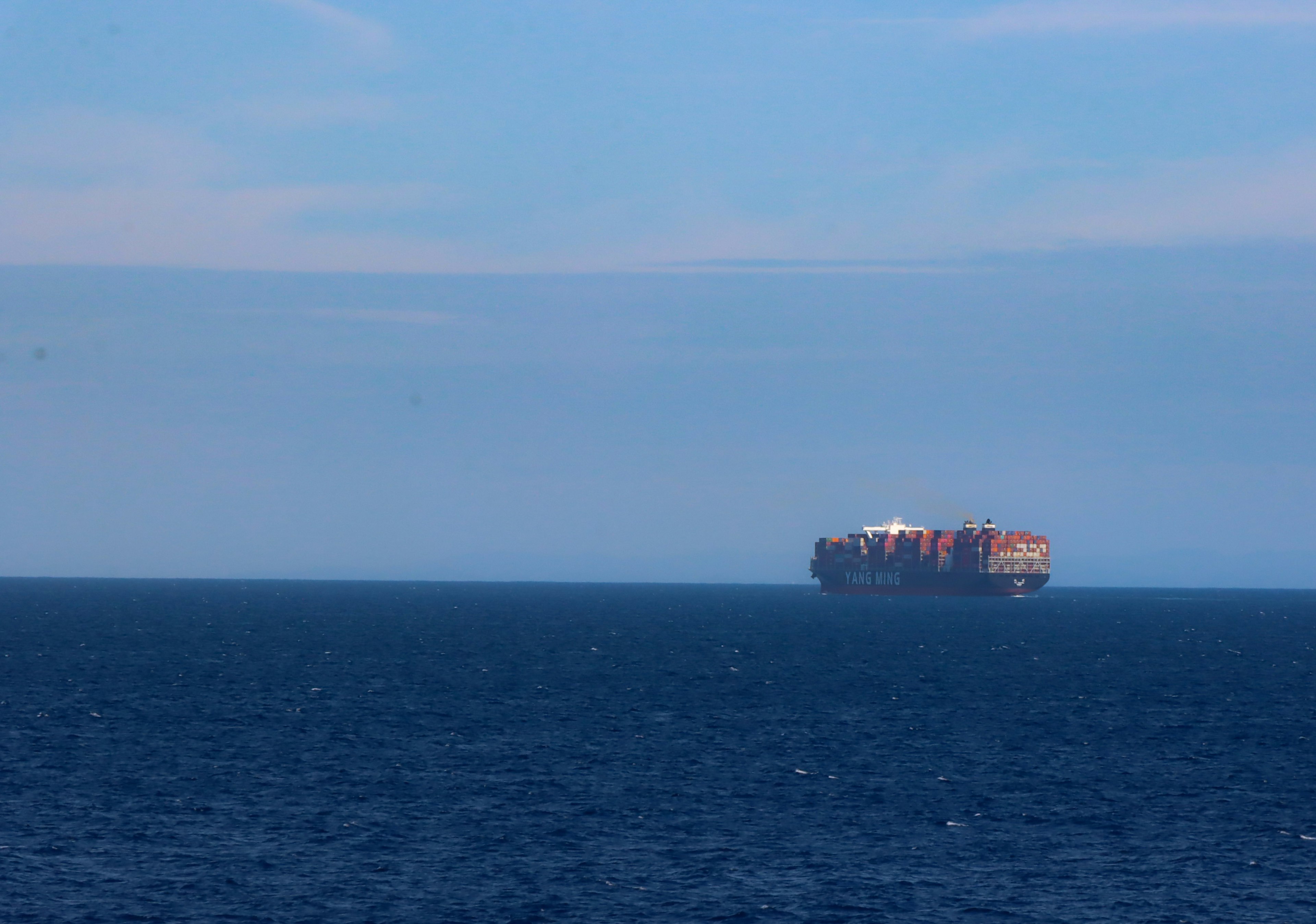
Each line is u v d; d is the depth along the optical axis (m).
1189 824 86.31
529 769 103.62
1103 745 120.88
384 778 99.00
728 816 87.12
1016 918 65.31
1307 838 82.25
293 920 63.41
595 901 67.19
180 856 74.50
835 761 109.75
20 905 64.69
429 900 67.00
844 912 66.06
